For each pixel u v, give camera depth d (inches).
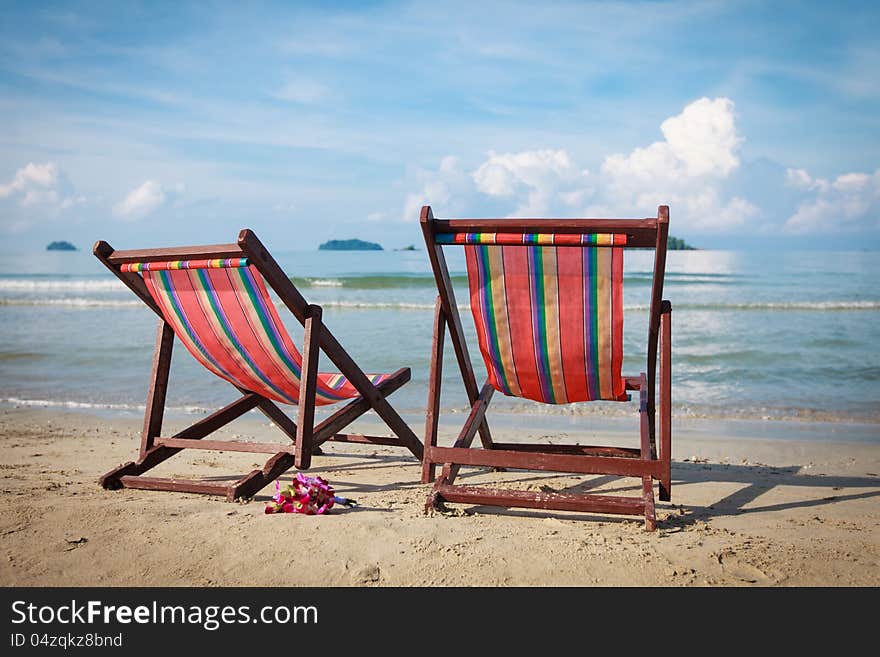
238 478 190.9
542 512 153.6
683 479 198.4
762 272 1437.0
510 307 145.7
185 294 161.0
